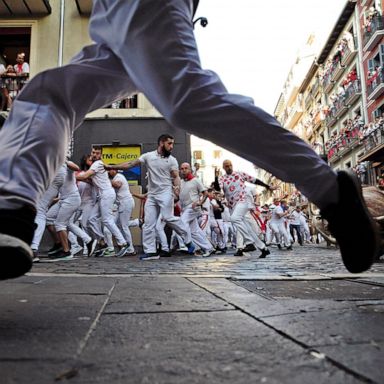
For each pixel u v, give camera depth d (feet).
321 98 150.71
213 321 5.21
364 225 5.72
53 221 23.75
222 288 8.68
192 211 28.99
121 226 30.45
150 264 19.33
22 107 5.56
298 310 5.88
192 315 5.61
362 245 5.77
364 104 111.65
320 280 10.44
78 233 27.68
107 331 4.66
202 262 20.95
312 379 3.07
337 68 128.77
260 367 3.35
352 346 3.95
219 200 37.22
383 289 8.52
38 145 5.30
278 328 4.74
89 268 16.47
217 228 36.55
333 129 139.33
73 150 43.39
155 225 24.90
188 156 44.06
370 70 107.86
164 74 5.31
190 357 3.64
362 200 5.74
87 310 6.00
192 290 8.34
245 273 13.51
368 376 3.11
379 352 3.75
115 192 30.32
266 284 9.56
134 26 5.36
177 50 5.34
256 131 5.37
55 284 9.48
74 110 5.84
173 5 5.46
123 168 25.66
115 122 44.09
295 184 5.73
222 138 5.44
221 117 5.32
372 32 103.35
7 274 4.78
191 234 29.07
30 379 3.11
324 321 5.12
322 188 5.64
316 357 3.62
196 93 5.27
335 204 5.75
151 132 44.11
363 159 106.52
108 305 6.46
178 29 5.41
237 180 27.50
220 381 3.05
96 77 5.89
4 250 4.44
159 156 25.36
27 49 47.29
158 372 3.25
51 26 45.88
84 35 45.78
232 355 3.69
